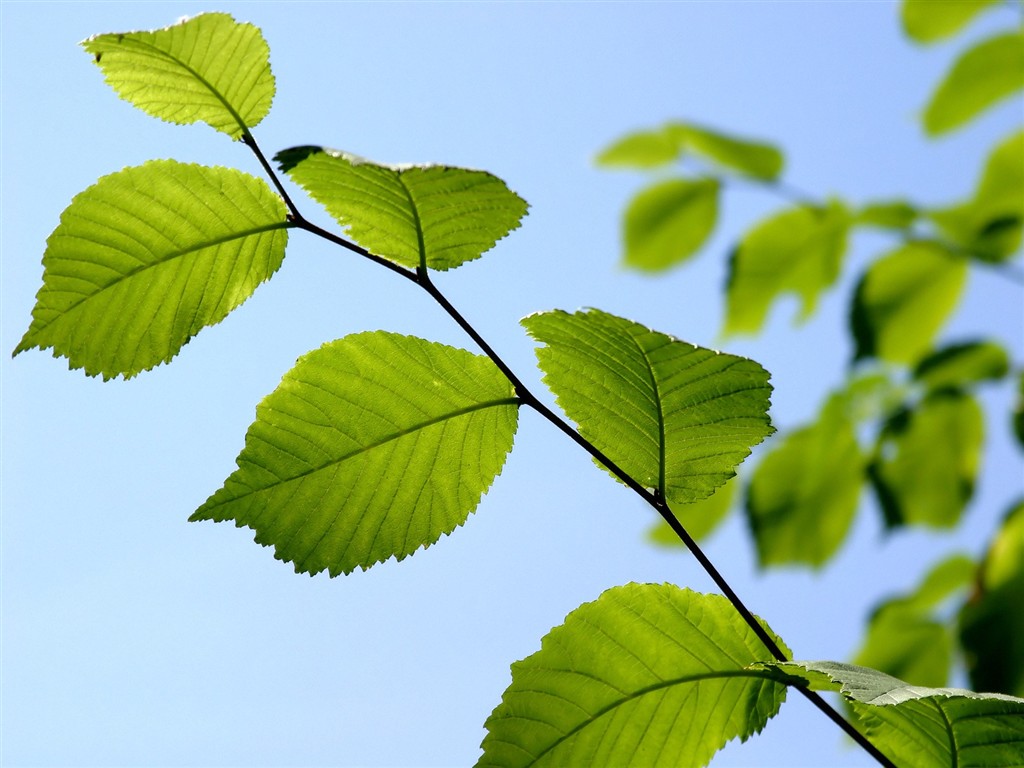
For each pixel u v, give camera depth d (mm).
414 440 815
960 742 779
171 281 801
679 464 816
